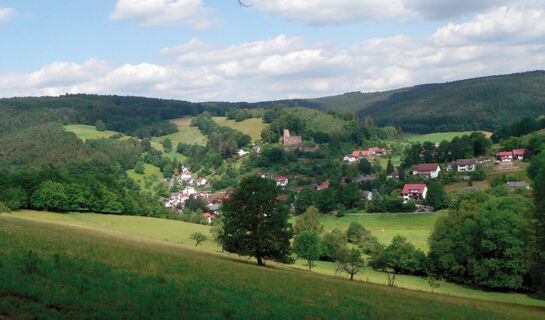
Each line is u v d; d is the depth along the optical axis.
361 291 38.00
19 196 97.62
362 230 117.19
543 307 45.88
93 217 108.31
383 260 82.00
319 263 90.75
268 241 56.41
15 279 21.58
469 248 65.44
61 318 17.52
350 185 175.75
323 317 24.12
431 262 75.94
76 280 23.36
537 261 48.19
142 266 31.75
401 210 154.50
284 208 58.56
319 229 116.94
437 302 36.91
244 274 37.75
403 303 33.53
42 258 27.84
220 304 23.73
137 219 120.50
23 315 17.31
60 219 95.56
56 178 113.88
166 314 20.12
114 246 42.25
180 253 49.69
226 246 57.12
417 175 196.12
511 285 58.66
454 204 110.88
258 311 23.41
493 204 67.94
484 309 36.22
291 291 31.77
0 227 44.84
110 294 21.94
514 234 59.00
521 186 142.25
